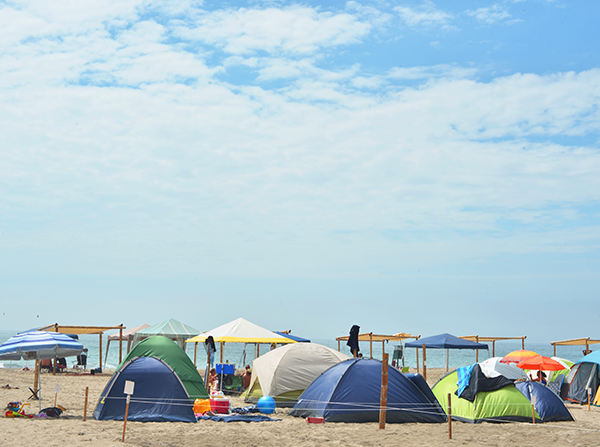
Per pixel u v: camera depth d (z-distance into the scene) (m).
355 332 18.70
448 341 25.48
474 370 16.20
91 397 19.39
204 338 21.23
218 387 21.45
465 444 12.12
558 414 15.77
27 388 21.47
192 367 16.78
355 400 15.10
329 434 13.06
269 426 14.05
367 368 15.82
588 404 19.58
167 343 16.84
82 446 10.75
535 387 16.38
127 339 35.38
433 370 41.50
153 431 12.77
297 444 11.83
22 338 14.06
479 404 15.48
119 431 12.53
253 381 19.06
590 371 22.25
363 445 11.88
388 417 14.92
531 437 13.08
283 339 20.78
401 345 34.00
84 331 32.06
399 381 15.67
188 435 12.47
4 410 15.43
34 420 13.69
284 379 18.02
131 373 14.81
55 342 13.91
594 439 12.92
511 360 20.59
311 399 15.77
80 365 34.62
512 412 15.38
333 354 18.84
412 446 11.83
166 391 14.62
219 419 14.74
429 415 15.20
